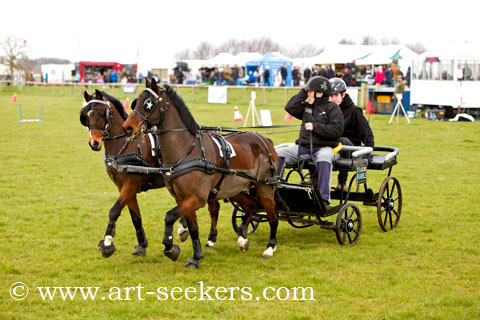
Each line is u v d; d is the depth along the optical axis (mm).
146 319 5609
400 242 8422
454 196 11500
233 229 9273
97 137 7395
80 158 16453
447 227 9250
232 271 7105
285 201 8117
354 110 9297
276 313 5707
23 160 15992
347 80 35188
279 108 32281
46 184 12688
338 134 8102
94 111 7430
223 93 35906
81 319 5574
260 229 9367
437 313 5688
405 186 12469
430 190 12031
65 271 7051
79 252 7863
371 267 7207
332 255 7762
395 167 14734
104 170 14562
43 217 9742
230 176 7352
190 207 6871
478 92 24781
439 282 6633
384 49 36750
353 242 8367
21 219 9609
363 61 36438
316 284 6562
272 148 8078
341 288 6410
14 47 71750
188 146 6926
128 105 33062
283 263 7418
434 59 26094
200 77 47656
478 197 11344
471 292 6297
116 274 6953
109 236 7188
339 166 8406
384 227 9008
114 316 5664
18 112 31469
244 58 49562
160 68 51531
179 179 6859
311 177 8703
